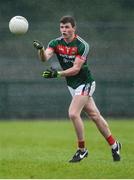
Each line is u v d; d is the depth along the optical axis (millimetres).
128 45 55250
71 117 23656
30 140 36406
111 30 55375
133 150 29875
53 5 56188
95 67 54938
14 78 54031
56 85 53656
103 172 21547
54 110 53719
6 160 24656
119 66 54844
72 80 23750
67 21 23297
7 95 53688
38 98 53719
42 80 53844
